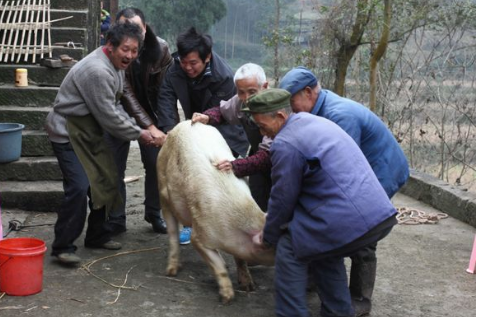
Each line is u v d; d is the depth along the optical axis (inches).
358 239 140.7
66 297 173.5
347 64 439.5
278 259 148.4
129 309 168.4
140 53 210.5
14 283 171.8
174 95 209.2
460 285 191.6
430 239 232.8
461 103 332.2
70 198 189.0
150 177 222.5
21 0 327.0
